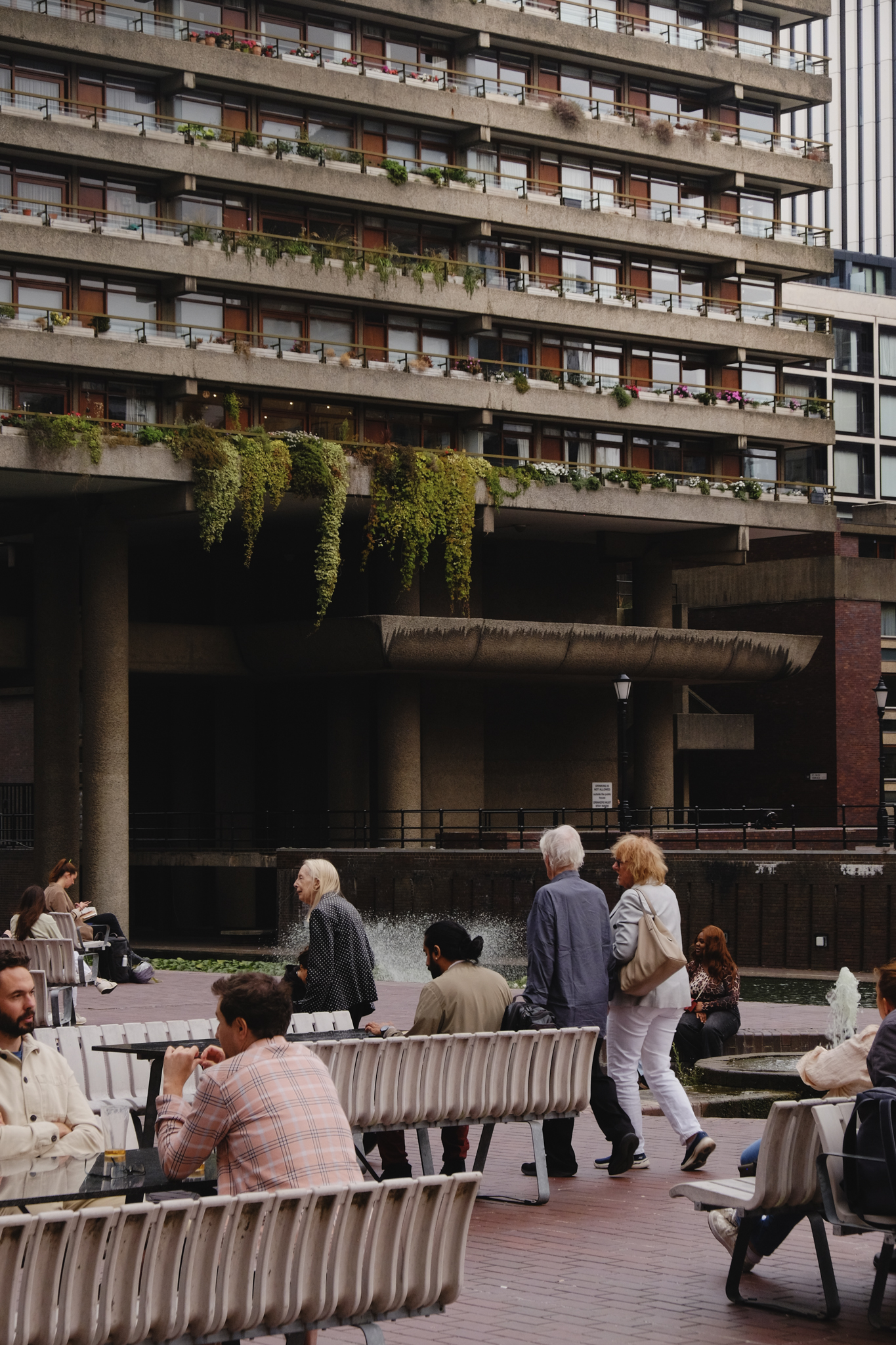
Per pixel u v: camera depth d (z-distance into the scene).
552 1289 7.09
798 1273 7.43
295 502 44.03
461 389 45.38
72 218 40.34
